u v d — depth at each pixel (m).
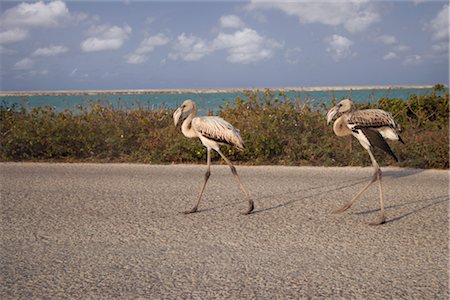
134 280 4.57
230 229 6.14
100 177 9.66
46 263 5.03
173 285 4.45
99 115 13.87
